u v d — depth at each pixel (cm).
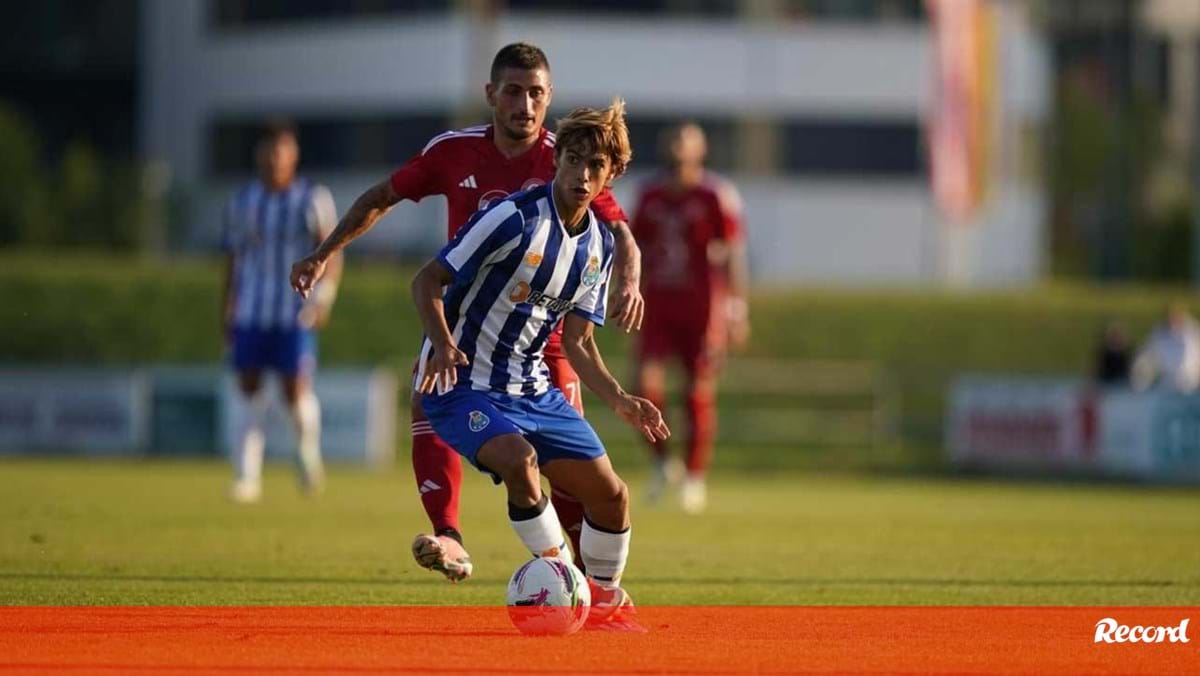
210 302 10775
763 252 15662
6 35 17375
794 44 15662
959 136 11069
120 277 10762
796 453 9431
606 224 2673
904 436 9906
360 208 2717
